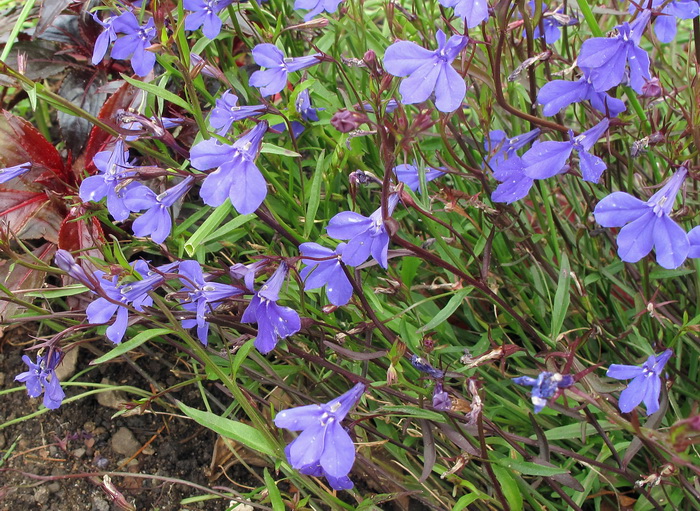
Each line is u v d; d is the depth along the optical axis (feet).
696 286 0.69
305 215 0.68
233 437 0.54
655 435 0.44
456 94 0.51
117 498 0.61
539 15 0.58
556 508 0.67
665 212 0.51
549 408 0.62
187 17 0.65
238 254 0.78
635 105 0.60
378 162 0.74
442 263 0.56
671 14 0.58
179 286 0.70
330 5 0.62
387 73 0.55
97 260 0.60
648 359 0.52
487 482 0.65
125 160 0.60
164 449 0.75
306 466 0.53
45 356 0.60
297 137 0.69
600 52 0.53
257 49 0.63
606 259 0.79
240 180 0.53
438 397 0.52
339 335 0.60
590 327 0.66
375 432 0.63
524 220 0.83
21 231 0.75
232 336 0.72
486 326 0.70
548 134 0.69
